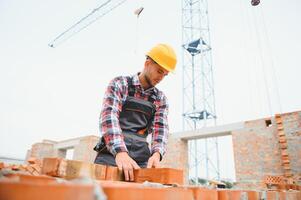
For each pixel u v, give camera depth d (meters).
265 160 8.05
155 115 2.28
